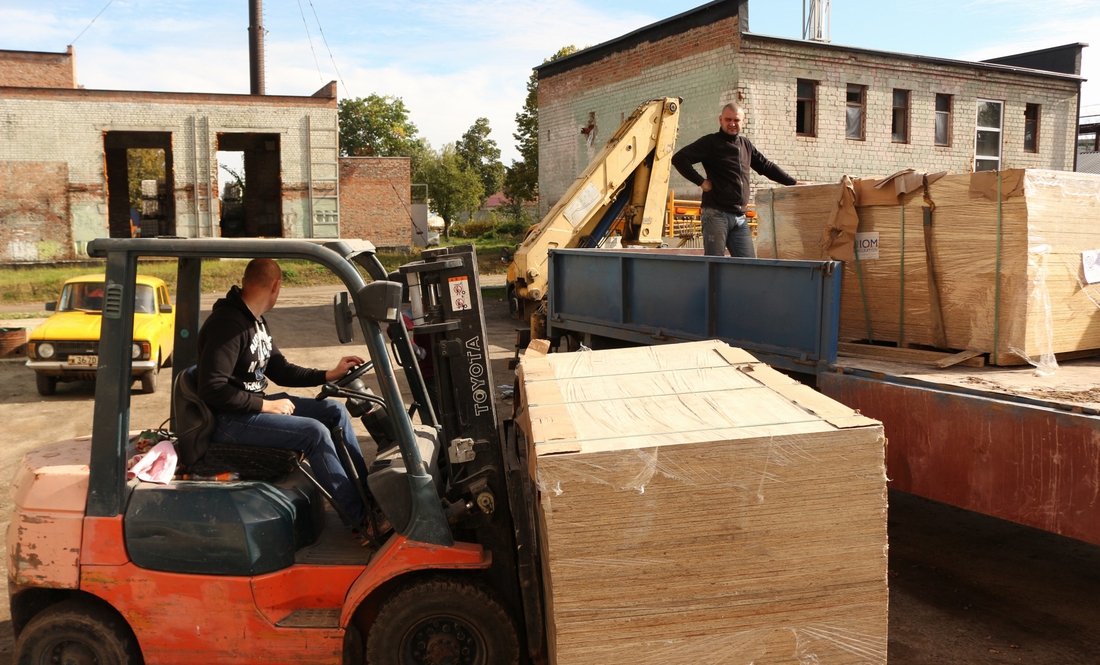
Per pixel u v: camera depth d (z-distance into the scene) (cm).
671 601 238
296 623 297
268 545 298
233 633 297
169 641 296
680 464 233
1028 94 2055
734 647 241
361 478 344
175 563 293
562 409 280
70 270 2433
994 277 387
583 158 2269
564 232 1140
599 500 233
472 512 307
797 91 1789
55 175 2547
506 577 312
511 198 5066
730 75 1727
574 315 753
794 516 238
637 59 2005
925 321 430
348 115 6000
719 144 638
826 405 268
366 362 362
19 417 834
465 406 310
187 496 296
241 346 321
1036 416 308
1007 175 375
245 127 2723
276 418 322
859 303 478
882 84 1861
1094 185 396
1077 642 361
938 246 420
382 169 3103
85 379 928
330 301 1947
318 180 2823
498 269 2973
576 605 236
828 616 242
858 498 238
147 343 909
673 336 579
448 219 5181
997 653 352
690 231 1484
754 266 486
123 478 296
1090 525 291
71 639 297
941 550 472
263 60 3422
